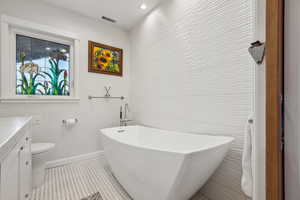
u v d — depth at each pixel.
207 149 0.97
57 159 2.16
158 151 0.98
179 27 1.83
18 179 0.91
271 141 0.53
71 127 2.29
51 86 2.20
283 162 0.52
